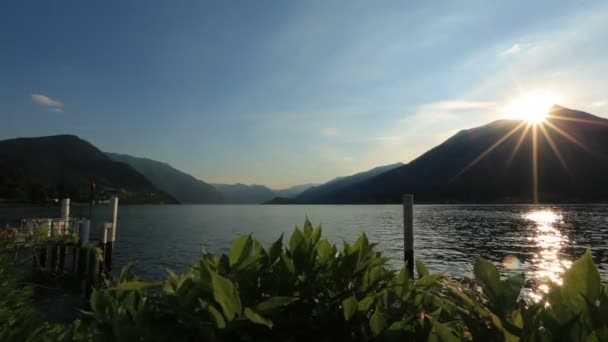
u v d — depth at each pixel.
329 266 1.78
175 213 153.50
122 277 1.74
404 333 1.46
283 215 136.88
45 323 2.45
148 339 1.37
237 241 1.70
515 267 28.38
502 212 121.81
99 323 1.52
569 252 36.59
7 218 72.94
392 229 65.00
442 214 114.75
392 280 1.79
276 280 1.65
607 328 1.15
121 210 174.88
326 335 1.59
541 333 1.24
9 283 3.39
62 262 19.52
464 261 31.75
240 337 1.45
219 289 1.34
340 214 133.62
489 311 1.37
